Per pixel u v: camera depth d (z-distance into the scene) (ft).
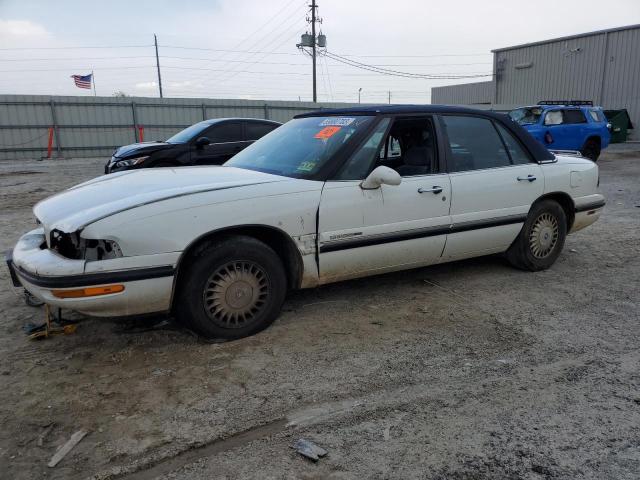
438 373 10.35
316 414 8.95
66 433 8.41
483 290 15.12
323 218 12.05
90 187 12.44
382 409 9.10
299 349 11.31
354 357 10.99
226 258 11.10
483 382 10.02
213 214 10.77
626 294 14.89
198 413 8.95
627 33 99.45
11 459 7.78
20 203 31.53
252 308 11.75
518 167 15.69
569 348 11.46
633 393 9.65
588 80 107.04
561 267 17.47
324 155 12.80
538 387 9.84
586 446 8.11
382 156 14.99
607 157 65.26
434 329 12.42
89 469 7.58
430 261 14.33
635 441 8.24
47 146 78.43
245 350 11.23
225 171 13.39
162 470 7.57
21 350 11.18
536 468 7.61
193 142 31.68
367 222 12.68
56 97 77.56
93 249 9.98
